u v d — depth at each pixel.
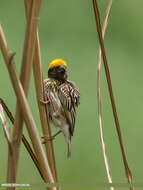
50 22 18.95
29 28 4.21
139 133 15.12
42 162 4.39
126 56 18.48
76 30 18.86
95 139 14.70
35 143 4.31
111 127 15.20
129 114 15.84
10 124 10.77
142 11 20.20
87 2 19.53
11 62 4.00
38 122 14.37
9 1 19.28
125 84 17.17
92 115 15.47
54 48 17.94
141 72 17.89
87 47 18.44
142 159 14.37
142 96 16.75
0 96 14.82
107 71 4.95
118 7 20.44
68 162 13.92
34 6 4.21
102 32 5.33
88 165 13.98
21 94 4.09
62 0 19.62
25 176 12.40
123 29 19.91
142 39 19.67
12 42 17.86
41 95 5.39
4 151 12.81
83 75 17.11
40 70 5.32
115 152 14.39
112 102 4.95
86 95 16.36
